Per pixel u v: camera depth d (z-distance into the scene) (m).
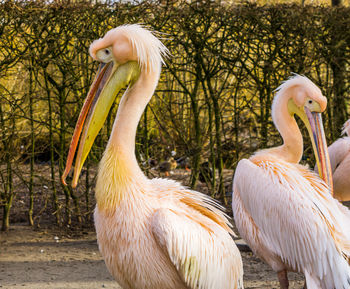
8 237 6.16
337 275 3.35
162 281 2.95
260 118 7.17
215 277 3.02
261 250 3.85
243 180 3.81
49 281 4.71
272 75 7.17
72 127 6.46
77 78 6.27
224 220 3.26
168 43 6.59
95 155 6.77
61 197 7.44
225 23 6.72
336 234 3.50
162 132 7.68
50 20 6.06
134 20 6.32
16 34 5.95
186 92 6.86
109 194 2.96
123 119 3.05
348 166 5.33
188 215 3.03
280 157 4.26
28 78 6.72
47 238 6.16
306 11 6.82
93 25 6.35
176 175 7.62
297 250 3.52
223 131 7.18
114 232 2.95
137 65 3.06
